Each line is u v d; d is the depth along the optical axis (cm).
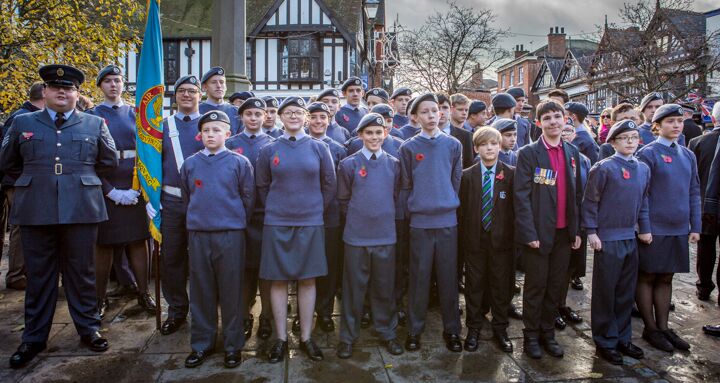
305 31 2195
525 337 371
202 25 2227
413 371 337
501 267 376
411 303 373
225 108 494
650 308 388
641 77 1823
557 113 360
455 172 377
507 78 4878
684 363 352
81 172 362
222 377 328
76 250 364
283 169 351
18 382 318
